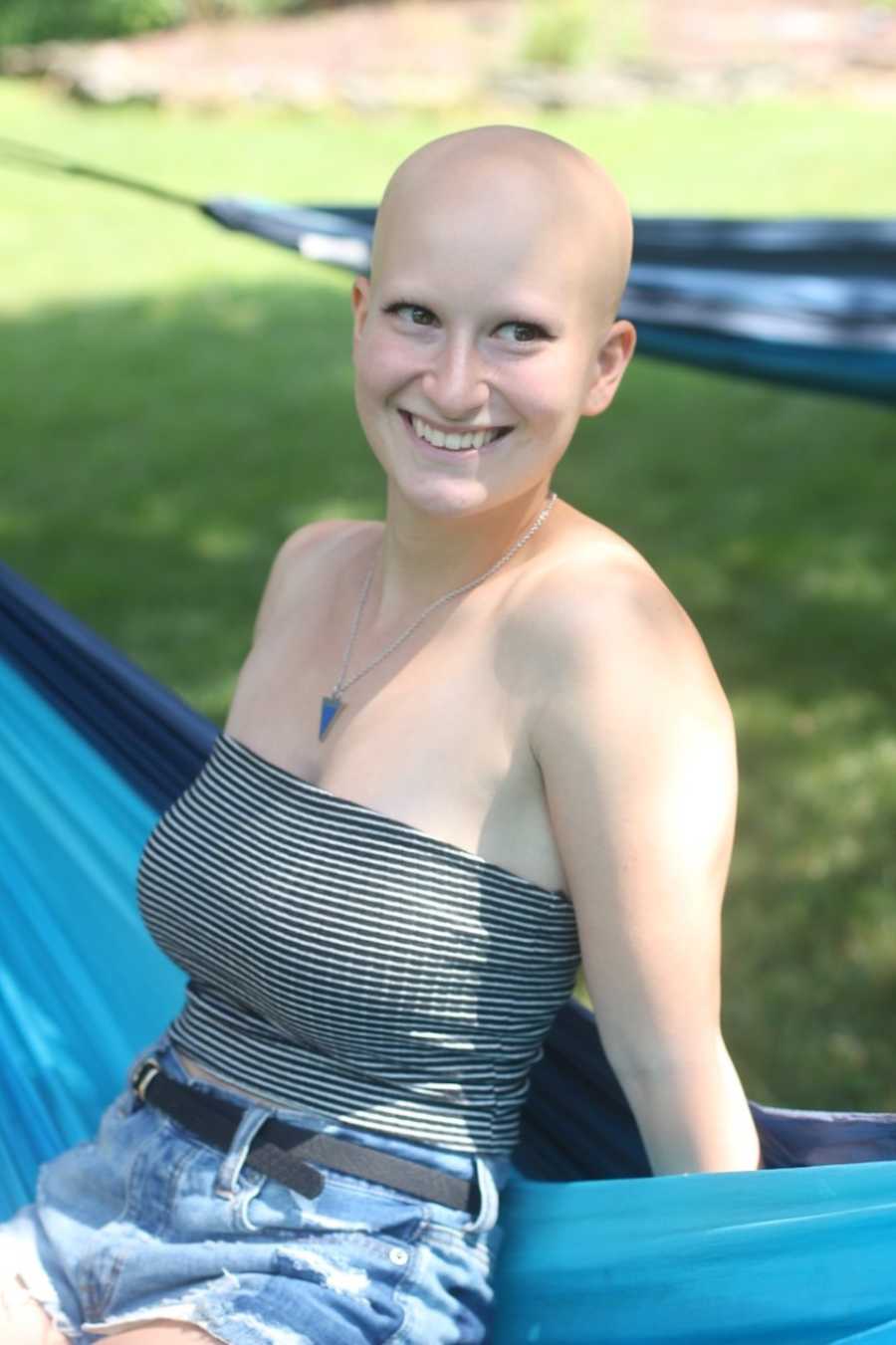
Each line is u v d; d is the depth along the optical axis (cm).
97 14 2198
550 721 176
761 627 688
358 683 191
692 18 2217
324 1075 184
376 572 200
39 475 945
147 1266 183
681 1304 174
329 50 2134
